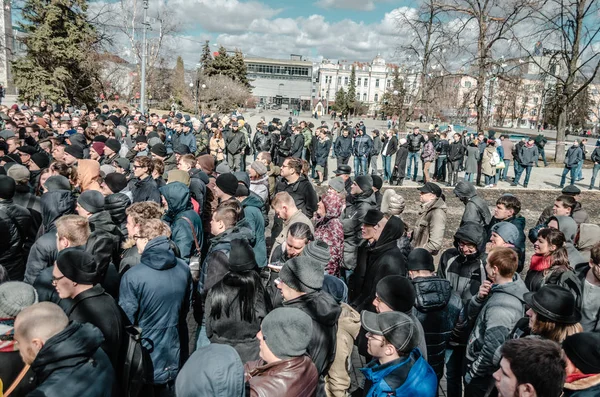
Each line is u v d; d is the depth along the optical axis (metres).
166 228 3.70
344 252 5.45
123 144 11.33
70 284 2.85
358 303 4.27
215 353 2.01
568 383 2.28
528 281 4.42
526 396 2.01
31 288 2.82
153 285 3.33
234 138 14.84
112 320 2.89
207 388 1.90
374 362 2.98
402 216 11.55
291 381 2.27
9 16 35.28
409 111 31.61
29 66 29.66
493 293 3.42
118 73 44.25
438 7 25.14
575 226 5.26
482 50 23.69
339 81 119.12
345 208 6.82
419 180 16.53
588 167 21.81
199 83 55.38
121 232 4.52
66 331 2.20
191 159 6.43
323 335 2.87
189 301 3.77
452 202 13.05
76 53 30.38
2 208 4.40
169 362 3.47
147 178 5.65
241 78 76.62
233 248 3.24
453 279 4.48
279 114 79.69
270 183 9.62
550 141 41.62
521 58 23.08
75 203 4.96
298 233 3.92
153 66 44.66
